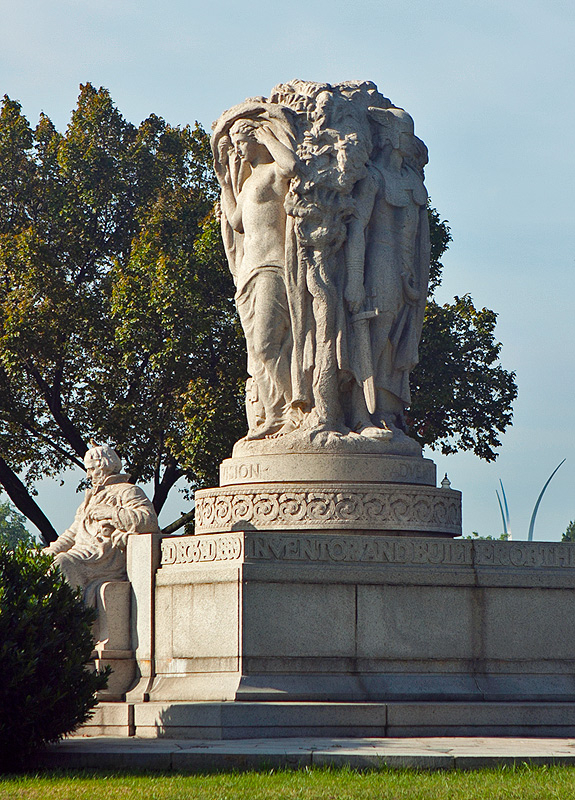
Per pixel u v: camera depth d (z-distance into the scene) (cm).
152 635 1555
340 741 1295
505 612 1522
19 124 3525
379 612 1475
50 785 1115
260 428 1656
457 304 3409
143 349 3197
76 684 1315
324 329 1630
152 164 3609
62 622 1338
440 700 1452
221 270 3159
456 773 1128
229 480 1638
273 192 1662
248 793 1032
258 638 1430
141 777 1143
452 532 1608
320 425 1617
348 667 1455
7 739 1259
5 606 1288
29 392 3459
